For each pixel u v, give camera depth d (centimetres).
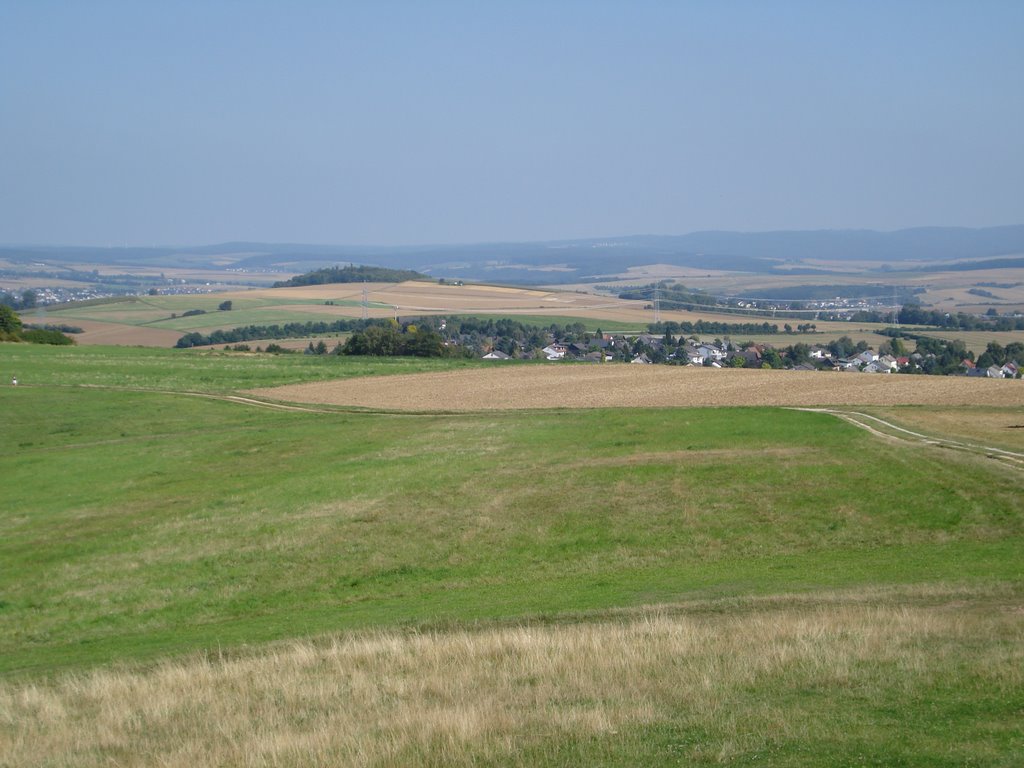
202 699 1510
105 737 1355
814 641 1578
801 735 1128
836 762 1041
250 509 3469
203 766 1179
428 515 3222
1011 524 2764
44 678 1838
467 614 2161
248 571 2806
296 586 2672
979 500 2977
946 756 1035
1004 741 1074
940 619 1706
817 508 3042
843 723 1162
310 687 1521
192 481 4044
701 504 3156
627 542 2873
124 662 1955
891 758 1041
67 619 2514
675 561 2702
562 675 1495
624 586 2408
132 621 2480
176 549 3044
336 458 4325
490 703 1348
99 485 4069
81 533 3312
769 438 4103
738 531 2903
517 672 1525
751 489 3275
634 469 3628
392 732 1239
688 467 3603
